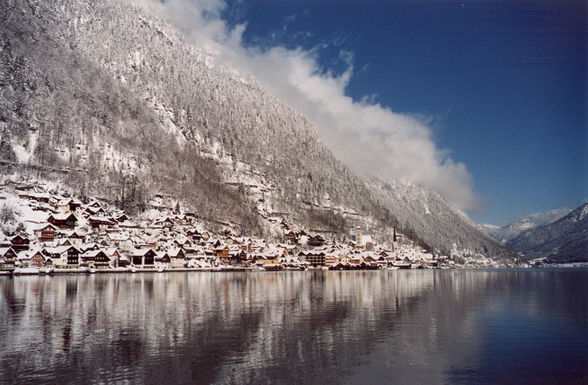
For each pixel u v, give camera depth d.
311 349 43.47
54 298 81.44
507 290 112.56
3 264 159.12
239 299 82.69
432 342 47.06
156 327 53.34
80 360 38.84
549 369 37.91
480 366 38.69
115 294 89.31
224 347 43.78
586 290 112.56
